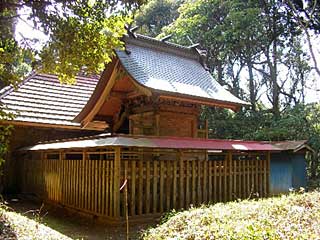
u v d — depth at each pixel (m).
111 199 7.47
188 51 13.30
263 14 18.58
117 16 5.66
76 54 5.55
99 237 6.57
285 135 15.66
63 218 8.57
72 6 5.28
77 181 8.91
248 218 5.01
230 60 20.77
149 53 11.73
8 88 13.81
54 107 13.98
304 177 11.84
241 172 9.70
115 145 7.19
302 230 4.19
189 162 8.59
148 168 7.86
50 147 9.84
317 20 17.33
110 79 10.32
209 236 4.25
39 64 5.81
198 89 10.77
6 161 12.77
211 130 18.34
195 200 8.55
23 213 8.60
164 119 10.53
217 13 19.66
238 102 11.11
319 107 18.33
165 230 5.19
